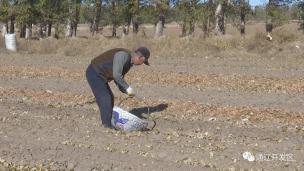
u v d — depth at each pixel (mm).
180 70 18047
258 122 10508
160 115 11172
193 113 11320
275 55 22656
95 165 7648
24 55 25688
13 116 10883
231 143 8867
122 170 7445
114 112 9719
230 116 11031
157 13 36656
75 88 14531
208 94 13578
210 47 24406
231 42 24547
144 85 15000
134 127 9625
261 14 42156
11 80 16250
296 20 41250
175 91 14016
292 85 14578
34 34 58031
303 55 21938
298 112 11367
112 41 27125
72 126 9992
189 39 25328
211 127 10078
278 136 9398
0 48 28078
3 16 44625
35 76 17062
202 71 17703
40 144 8750
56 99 12883
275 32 25266
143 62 9641
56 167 7539
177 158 8000
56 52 27281
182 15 36188
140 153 8250
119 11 44812
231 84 14961
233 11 35500
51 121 10422
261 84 14844
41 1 43438
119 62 9469
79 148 8539
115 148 8516
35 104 12305
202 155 8156
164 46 24969
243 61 20969
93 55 25438
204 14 34406
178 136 9312
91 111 11492
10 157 8016
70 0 44938
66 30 46469
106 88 9836
